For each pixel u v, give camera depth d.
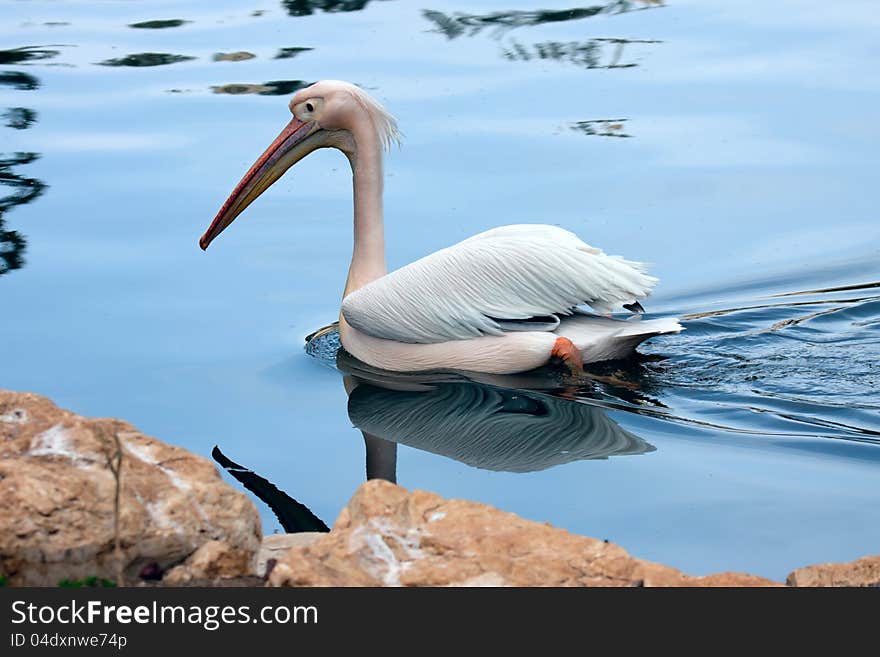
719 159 14.20
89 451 6.05
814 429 8.70
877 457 8.26
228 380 9.73
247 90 16.17
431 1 20.42
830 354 10.09
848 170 13.95
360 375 9.91
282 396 9.48
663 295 11.48
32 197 13.26
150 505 5.88
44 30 19.09
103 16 19.91
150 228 12.64
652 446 8.50
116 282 11.52
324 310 11.16
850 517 7.46
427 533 6.04
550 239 9.68
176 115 15.43
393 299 9.88
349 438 8.76
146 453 6.16
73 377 9.71
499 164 14.04
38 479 5.79
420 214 12.83
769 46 17.81
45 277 11.55
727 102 15.80
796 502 7.66
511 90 16.19
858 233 12.59
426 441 8.69
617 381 9.55
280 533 7.24
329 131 10.66
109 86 16.48
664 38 18.23
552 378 9.62
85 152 14.42
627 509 7.61
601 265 9.48
